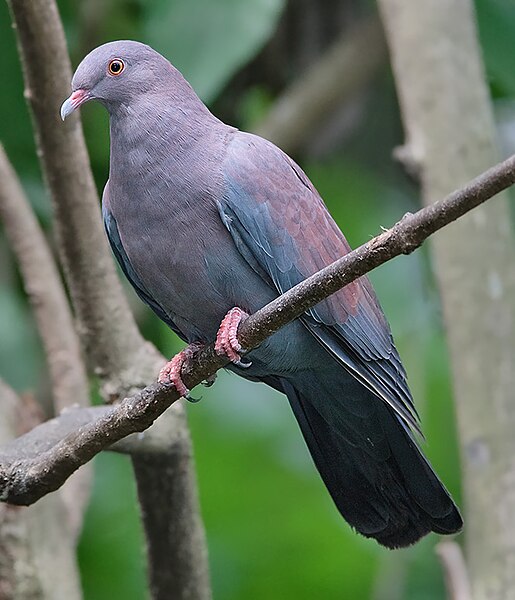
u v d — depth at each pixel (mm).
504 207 11266
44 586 9922
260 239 9180
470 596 10375
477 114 11484
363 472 9633
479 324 10938
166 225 9102
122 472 13891
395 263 13961
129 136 9227
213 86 11539
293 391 9906
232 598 14195
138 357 9797
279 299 7625
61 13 12422
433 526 9383
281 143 13352
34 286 11211
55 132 9250
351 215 14008
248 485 14320
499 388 10789
